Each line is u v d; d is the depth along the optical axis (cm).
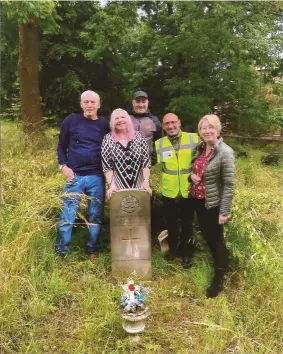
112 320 290
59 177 483
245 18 792
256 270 333
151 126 408
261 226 395
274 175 706
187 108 793
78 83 1019
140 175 376
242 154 830
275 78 945
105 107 1110
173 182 374
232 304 320
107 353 264
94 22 923
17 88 972
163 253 404
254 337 279
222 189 325
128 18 880
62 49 1016
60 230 384
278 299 297
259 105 882
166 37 873
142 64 988
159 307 313
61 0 951
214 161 318
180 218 405
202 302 325
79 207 399
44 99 1052
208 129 318
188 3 778
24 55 742
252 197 420
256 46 770
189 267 379
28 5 483
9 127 741
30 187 443
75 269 366
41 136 715
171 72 964
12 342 270
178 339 277
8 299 290
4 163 555
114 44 933
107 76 1111
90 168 383
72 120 382
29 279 318
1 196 438
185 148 370
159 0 933
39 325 291
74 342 273
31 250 345
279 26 885
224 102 901
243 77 834
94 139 381
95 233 393
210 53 801
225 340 273
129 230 362
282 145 967
